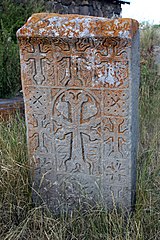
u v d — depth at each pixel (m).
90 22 2.46
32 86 2.70
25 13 7.41
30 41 2.57
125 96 2.55
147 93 5.38
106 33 2.41
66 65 2.59
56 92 2.68
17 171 2.91
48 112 2.75
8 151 3.08
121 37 2.39
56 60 2.59
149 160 3.26
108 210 2.87
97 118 2.67
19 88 5.17
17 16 7.28
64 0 8.76
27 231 2.70
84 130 2.73
